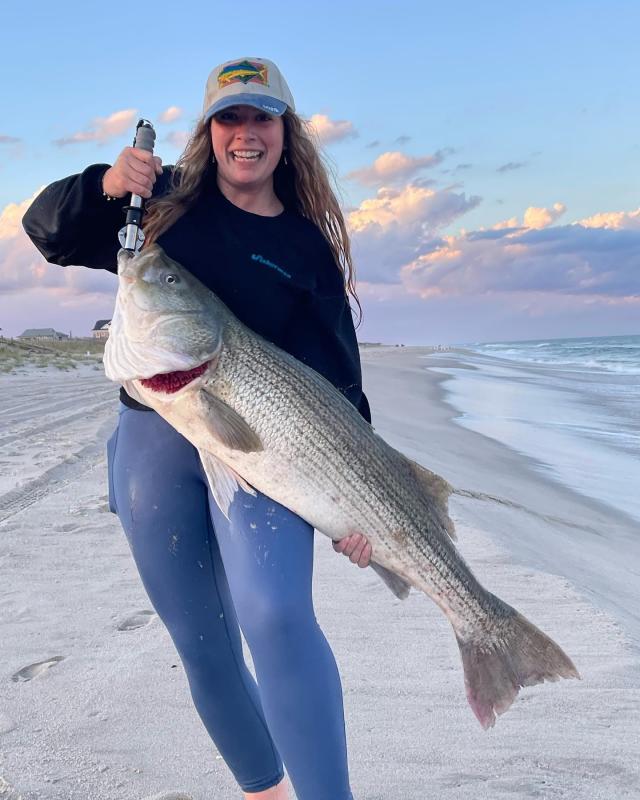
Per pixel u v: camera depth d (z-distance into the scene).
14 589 5.10
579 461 13.09
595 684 3.88
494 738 3.39
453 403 22.73
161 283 2.87
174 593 2.88
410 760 3.22
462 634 3.08
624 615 5.24
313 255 3.19
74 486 7.90
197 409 2.81
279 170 3.34
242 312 3.10
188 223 3.12
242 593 2.59
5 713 3.52
